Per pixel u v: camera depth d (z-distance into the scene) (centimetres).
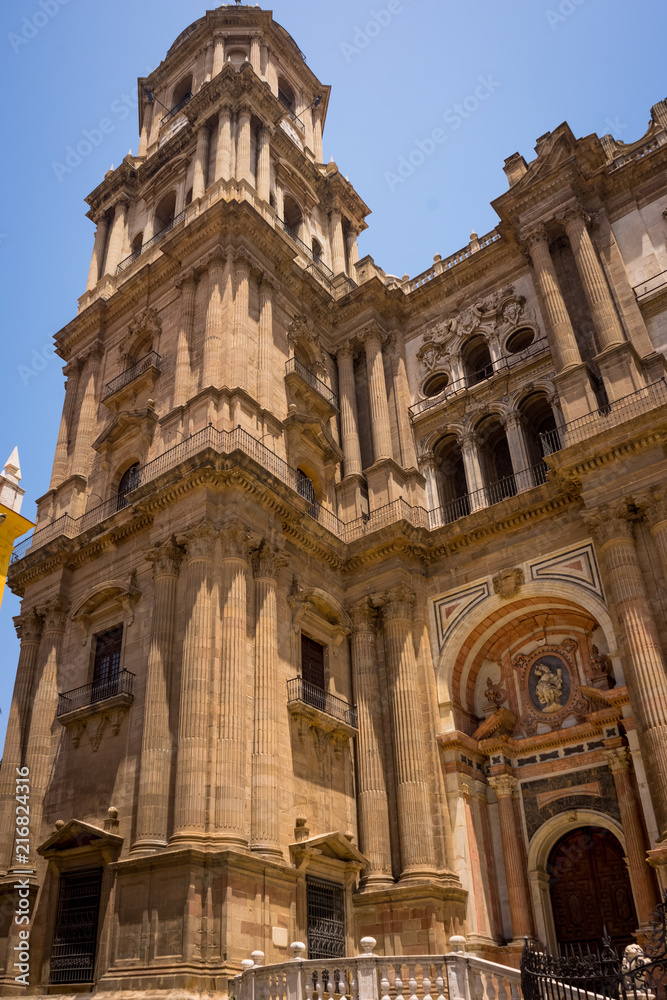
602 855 2434
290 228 3916
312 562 2786
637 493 2316
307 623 2670
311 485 2998
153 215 3872
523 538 2677
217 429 2612
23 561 3009
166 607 2381
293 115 4359
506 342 3120
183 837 1995
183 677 2214
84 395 3394
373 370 3306
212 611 2314
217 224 3095
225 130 3566
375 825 2459
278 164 3850
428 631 2775
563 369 2695
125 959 1936
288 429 2919
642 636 2155
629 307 2744
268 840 2091
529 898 2442
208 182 3525
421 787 2477
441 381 3297
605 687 2447
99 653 2678
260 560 2491
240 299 2961
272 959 1978
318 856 2242
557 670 2689
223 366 2819
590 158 3055
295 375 3030
